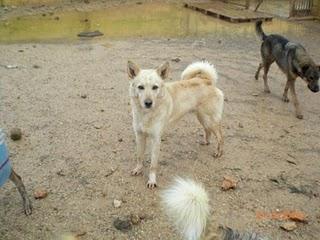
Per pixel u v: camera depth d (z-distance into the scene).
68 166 1.81
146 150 1.99
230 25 5.18
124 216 1.50
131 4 6.27
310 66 2.54
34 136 2.07
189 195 1.03
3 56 3.44
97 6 6.02
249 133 2.25
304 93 2.98
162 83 1.61
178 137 2.15
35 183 1.67
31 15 5.34
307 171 1.88
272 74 3.34
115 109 2.45
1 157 1.30
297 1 5.65
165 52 3.76
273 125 2.38
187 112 1.83
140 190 1.67
